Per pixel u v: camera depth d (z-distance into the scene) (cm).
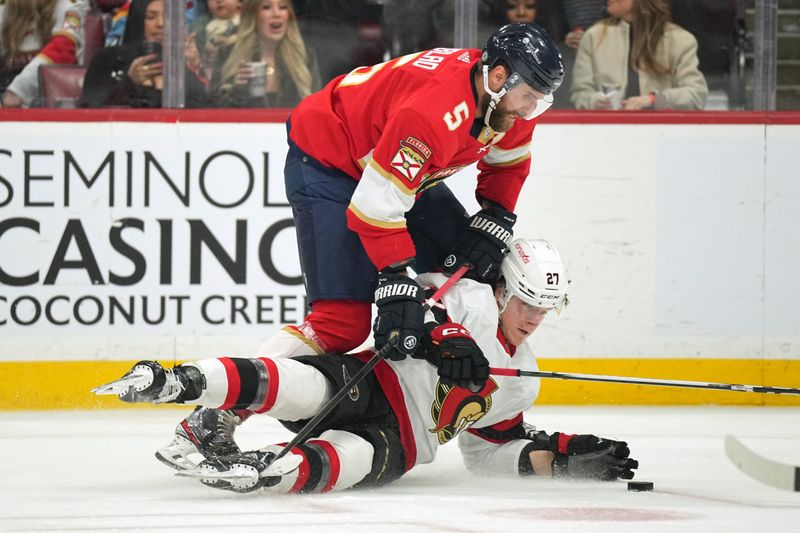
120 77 2327
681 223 2347
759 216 2356
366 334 1255
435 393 1141
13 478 1269
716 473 1342
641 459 1492
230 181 2273
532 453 1232
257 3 2322
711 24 2377
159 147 2262
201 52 2328
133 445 1636
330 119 1259
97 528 880
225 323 2266
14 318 2227
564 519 934
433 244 1378
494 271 1211
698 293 2350
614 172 2338
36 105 2331
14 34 2320
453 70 1177
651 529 880
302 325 1241
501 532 859
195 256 2261
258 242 2273
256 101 2341
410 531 862
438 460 1436
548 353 2319
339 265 1230
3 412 2172
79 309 2239
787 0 2381
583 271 2336
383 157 1143
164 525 894
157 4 2319
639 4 2367
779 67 2391
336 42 2353
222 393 1040
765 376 2356
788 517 955
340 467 1073
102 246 2247
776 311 2358
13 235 2230
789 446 1655
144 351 2252
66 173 2242
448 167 1232
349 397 1110
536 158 2330
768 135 2359
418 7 2355
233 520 920
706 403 2350
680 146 2345
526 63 1144
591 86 2380
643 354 2338
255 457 1030
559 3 2366
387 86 1216
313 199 1258
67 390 2233
